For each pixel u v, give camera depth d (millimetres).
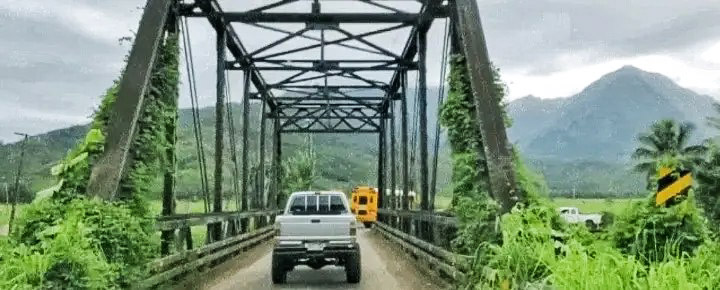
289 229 14070
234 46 23359
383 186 44344
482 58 11609
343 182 159250
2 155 104562
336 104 46719
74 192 9367
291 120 49688
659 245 7496
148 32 10906
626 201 7996
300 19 18312
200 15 16688
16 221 8453
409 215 20781
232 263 19500
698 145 72250
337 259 14188
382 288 13508
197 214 14125
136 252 9109
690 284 5480
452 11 13594
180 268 12523
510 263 7551
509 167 10383
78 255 7445
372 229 43625
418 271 16781
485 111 11039
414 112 24172
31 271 7066
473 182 11047
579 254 6766
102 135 10328
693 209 7578
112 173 9555
